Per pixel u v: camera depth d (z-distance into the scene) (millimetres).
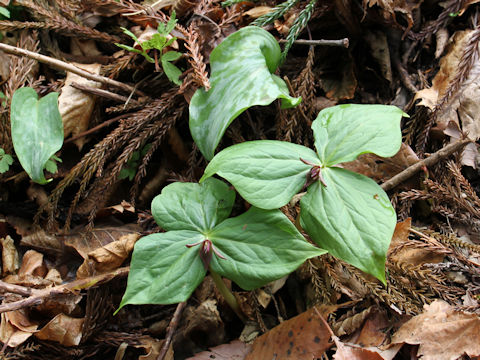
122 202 603
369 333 516
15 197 625
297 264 459
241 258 475
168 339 539
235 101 521
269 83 521
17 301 510
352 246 452
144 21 621
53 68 640
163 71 614
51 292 533
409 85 620
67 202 631
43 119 573
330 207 466
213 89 547
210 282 581
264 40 559
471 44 563
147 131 601
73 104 599
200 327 561
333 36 655
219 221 499
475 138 577
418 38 629
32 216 621
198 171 627
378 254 447
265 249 471
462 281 534
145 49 581
